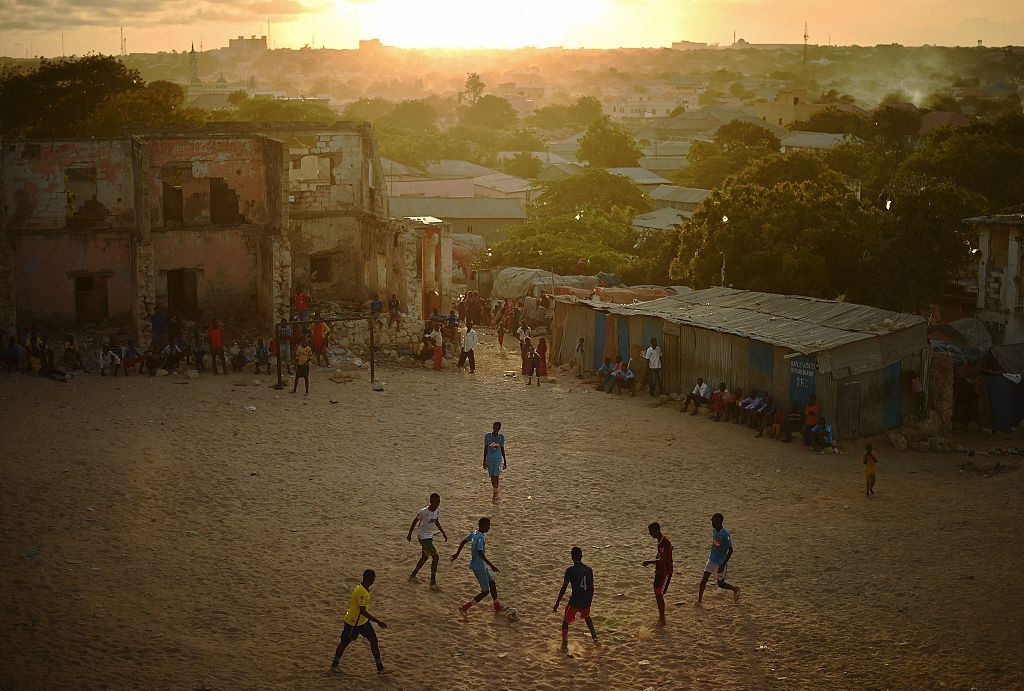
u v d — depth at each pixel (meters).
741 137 129.88
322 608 18.45
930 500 25.11
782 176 67.94
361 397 33.88
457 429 30.78
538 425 31.64
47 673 15.48
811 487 26.28
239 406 31.53
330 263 47.59
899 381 31.73
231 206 42.91
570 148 167.00
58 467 24.25
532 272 54.19
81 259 41.09
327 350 39.03
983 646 17.27
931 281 45.62
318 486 24.91
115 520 21.67
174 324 38.97
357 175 47.25
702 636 17.80
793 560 21.12
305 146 46.31
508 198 88.06
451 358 41.03
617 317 38.22
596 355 39.34
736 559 21.22
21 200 40.00
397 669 16.47
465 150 147.12
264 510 23.11
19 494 22.33
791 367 31.22
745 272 45.44
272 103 121.00
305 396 33.47
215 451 26.88
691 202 96.62
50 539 20.34
